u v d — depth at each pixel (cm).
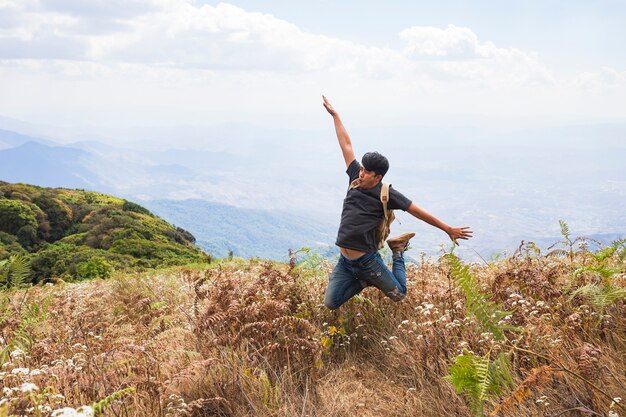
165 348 441
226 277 687
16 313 614
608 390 316
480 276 548
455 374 312
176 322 566
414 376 428
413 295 555
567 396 325
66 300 689
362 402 412
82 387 353
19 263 730
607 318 392
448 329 425
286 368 431
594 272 446
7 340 465
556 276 493
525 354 362
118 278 1007
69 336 498
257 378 405
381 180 489
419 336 420
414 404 389
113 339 478
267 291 561
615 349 370
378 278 497
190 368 366
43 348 435
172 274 1159
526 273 478
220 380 396
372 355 502
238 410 369
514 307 432
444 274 569
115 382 373
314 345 441
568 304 430
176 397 332
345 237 489
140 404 344
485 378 302
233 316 452
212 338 452
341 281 508
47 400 329
